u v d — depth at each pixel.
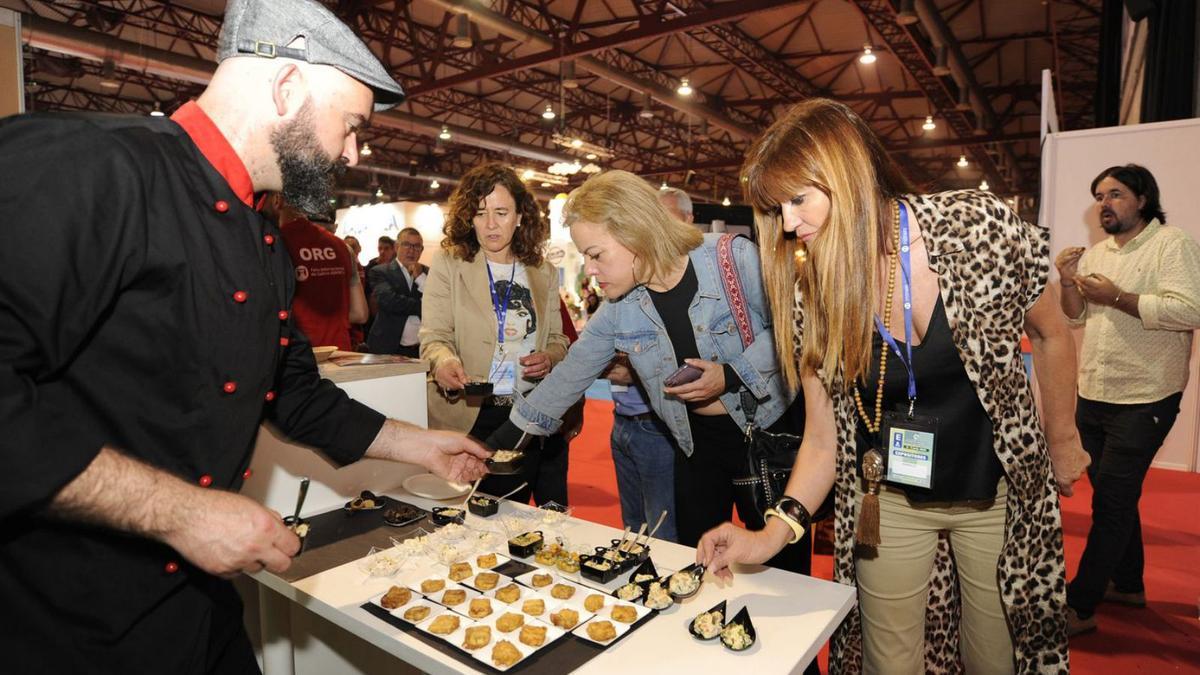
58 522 0.92
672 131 17.67
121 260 0.87
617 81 11.30
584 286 11.30
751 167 1.27
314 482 1.75
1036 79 12.73
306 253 3.75
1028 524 1.29
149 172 0.91
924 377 1.27
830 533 2.05
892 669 1.44
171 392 0.97
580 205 1.77
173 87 13.13
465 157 20.16
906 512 1.39
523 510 1.74
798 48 11.62
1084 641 2.50
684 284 1.84
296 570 1.41
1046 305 1.26
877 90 13.52
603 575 1.34
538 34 9.13
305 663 1.96
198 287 0.96
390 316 5.15
